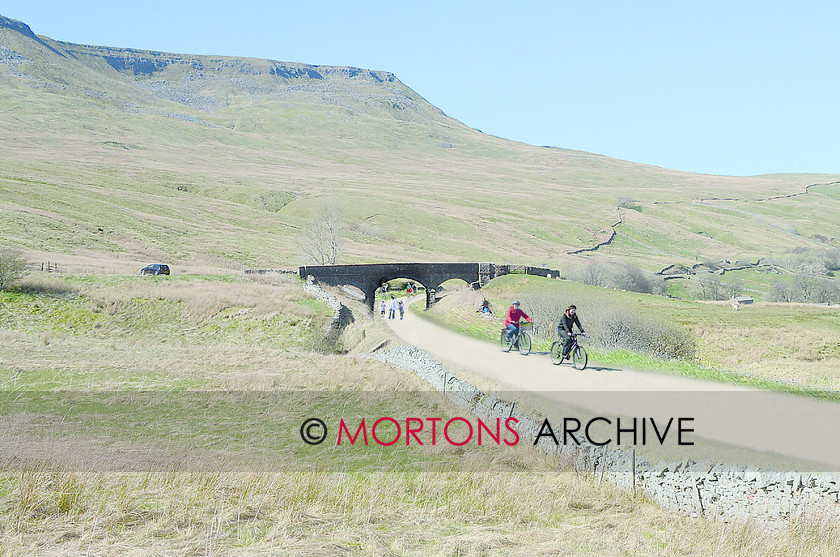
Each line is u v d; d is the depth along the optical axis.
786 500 12.06
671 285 162.75
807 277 147.25
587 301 58.41
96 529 9.76
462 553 10.20
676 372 24.39
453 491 13.62
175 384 24.66
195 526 10.19
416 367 27.94
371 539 10.31
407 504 12.53
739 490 12.61
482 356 28.52
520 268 96.38
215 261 117.88
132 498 11.26
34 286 56.31
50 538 9.30
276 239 148.62
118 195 162.38
